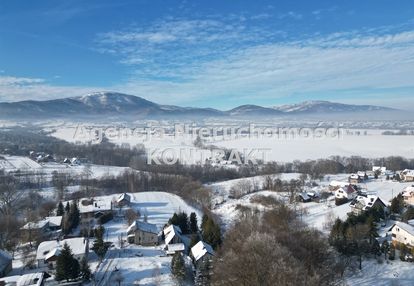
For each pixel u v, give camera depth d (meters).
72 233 104.38
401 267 69.94
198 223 115.44
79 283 67.38
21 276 65.75
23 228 100.00
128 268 74.81
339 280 60.31
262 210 119.19
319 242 68.94
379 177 181.88
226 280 50.09
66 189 164.50
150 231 93.75
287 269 47.38
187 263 77.12
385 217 101.94
